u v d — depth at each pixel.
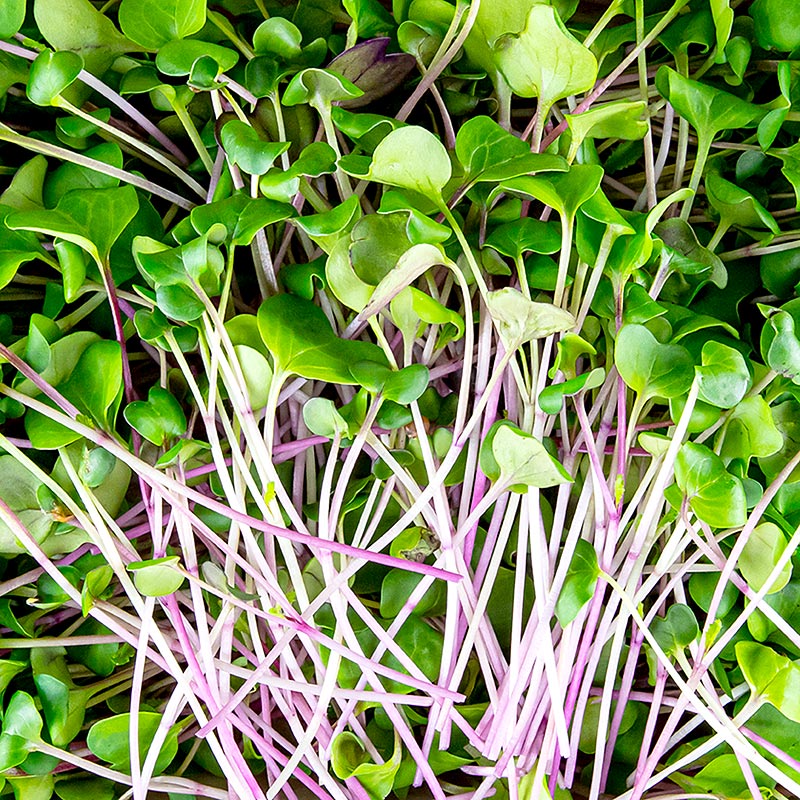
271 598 0.16
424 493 0.15
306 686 0.15
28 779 0.16
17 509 0.16
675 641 0.16
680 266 0.16
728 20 0.16
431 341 0.16
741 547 0.15
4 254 0.15
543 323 0.15
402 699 0.15
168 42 0.16
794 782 0.15
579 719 0.16
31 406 0.15
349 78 0.16
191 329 0.16
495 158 0.15
